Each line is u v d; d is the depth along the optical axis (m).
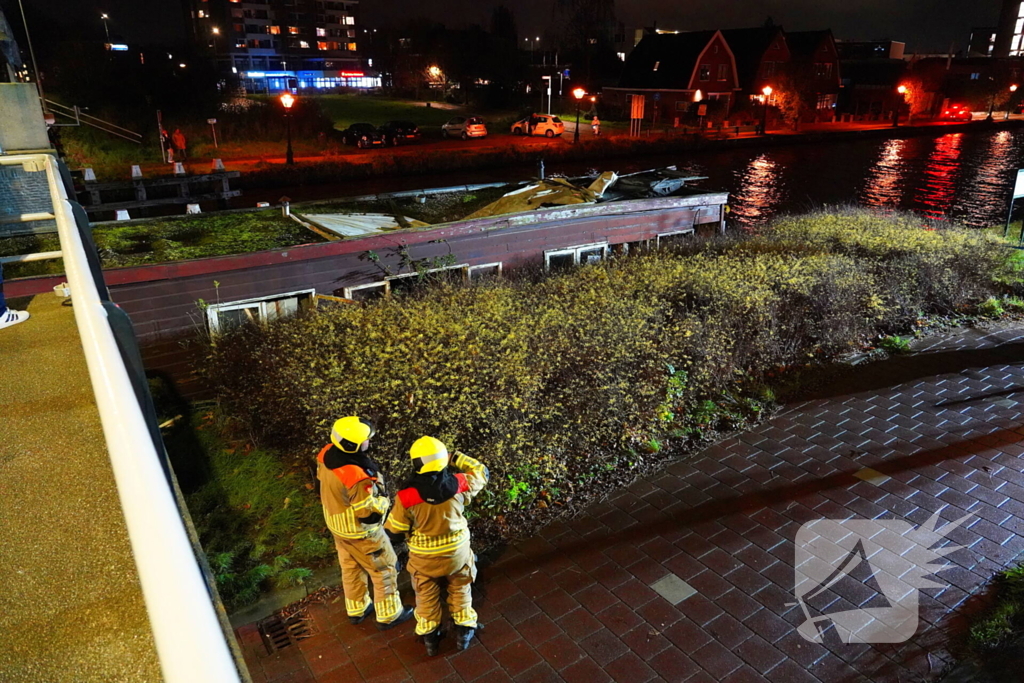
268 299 9.30
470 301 9.20
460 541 4.37
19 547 1.45
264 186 27.83
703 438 7.14
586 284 9.90
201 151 32.12
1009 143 44.16
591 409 7.03
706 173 31.28
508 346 7.43
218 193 22.77
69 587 1.33
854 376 8.39
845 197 25.61
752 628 4.67
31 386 2.44
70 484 1.72
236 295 9.05
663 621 4.78
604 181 13.48
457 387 6.81
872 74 59.81
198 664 0.59
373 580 4.69
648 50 53.28
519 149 34.44
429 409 6.52
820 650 4.46
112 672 1.11
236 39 91.88
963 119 60.53
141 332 8.52
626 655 4.51
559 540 5.67
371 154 34.03
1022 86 65.31
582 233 12.12
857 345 9.27
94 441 1.98
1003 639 4.40
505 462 6.33
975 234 12.83
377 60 81.69
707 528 5.71
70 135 29.81
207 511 6.29
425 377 6.93
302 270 9.48
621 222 12.59
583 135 41.59
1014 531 5.49
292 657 4.65
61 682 1.09
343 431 4.41
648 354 7.82
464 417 6.56
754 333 8.67
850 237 12.61
